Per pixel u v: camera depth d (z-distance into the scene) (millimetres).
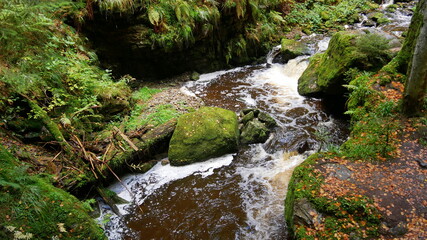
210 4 8781
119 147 5234
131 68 8617
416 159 4133
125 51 8188
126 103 6598
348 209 3408
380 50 6387
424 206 3416
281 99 7832
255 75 9555
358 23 12008
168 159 5730
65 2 6660
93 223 3553
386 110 4945
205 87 8711
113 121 6324
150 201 4844
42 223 3133
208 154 5629
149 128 5895
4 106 4676
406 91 4738
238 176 5250
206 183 5141
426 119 4711
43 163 4445
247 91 8398
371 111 5211
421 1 5309
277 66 10055
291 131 6355
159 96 7863
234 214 4461
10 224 2938
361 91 5570
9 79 4660
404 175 3879
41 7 5883
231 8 9289
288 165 5434
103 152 5254
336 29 11758
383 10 12648
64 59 6066
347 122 6562
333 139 6000
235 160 5656
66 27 6934
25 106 4938
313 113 7047
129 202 4848
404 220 3264
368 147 4391
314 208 3490
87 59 6832
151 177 5355
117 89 6695
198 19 8617
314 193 3656
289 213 3738
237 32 10086
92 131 5848
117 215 4590
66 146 4773
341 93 6918
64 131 5113
